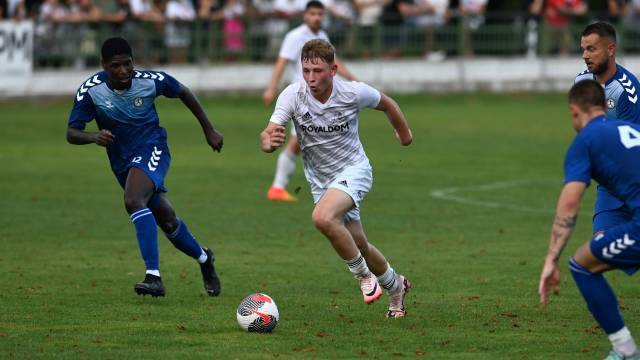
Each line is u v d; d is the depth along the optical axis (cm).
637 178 1766
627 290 2545
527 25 8288
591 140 1761
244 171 4841
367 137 6112
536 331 2114
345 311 2308
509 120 6906
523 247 3142
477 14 8231
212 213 3753
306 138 2180
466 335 2080
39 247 3116
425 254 3028
